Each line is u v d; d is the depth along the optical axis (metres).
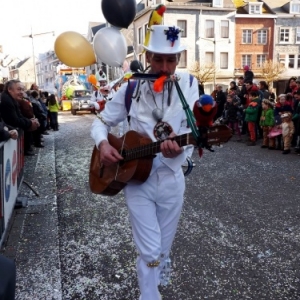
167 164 2.18
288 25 35.59
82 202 5.07
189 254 3.41
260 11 35.31
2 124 3.68
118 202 5.06
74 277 3.01
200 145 1.84
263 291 2.77
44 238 3.74
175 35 2.07
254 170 6.91
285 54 35.94
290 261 3.25
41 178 6.26
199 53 34.03
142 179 2.17
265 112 9.22
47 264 3.19
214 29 34.25
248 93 11.21
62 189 5.73
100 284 2.90
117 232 3.96
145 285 2.24
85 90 27.14
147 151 2.08
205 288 2.82
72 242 3.71
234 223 4.19
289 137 8.52
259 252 3.43
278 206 4.77
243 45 35.28
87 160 8.09
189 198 5.18
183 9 33.12
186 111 2.06
